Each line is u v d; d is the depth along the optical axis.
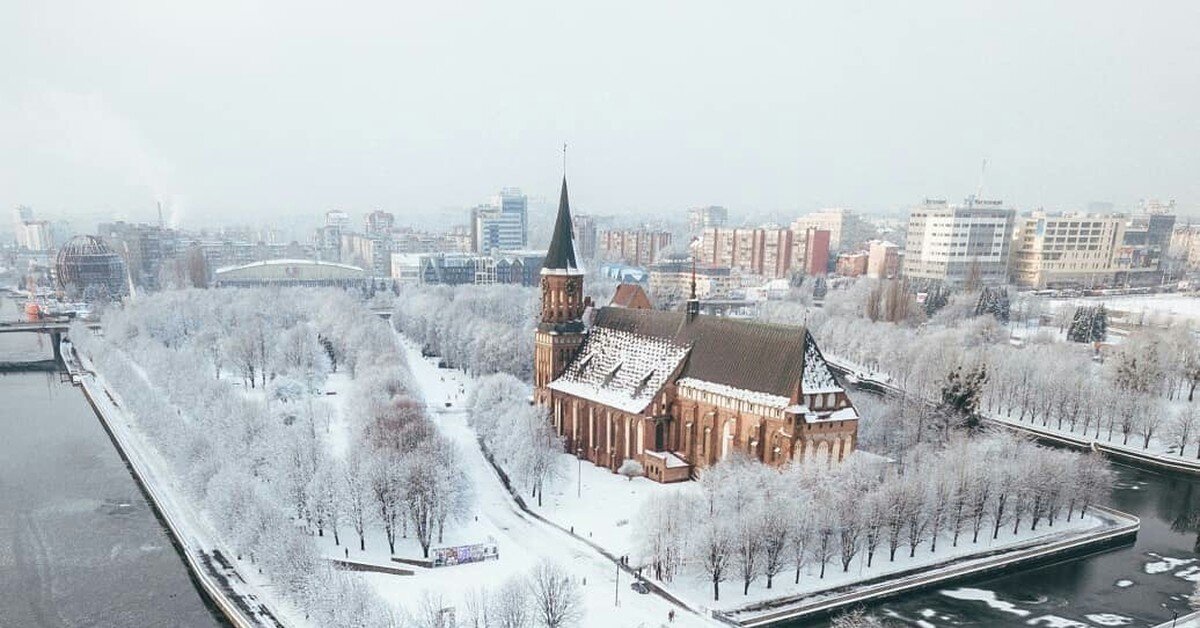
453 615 80.56
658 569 98.50
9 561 111.75
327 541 109.06
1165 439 162.38
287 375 194.88
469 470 138.88
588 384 154.00
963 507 112.62
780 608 92.81
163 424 148.88
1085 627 93.44
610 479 139.25
